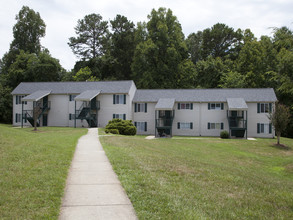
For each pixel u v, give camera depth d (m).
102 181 8.99
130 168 10.87
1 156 11.28
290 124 43.09
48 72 57.16
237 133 36.94
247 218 6.69
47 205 6.51
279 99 45.09
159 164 12.30
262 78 46.28
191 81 54.25
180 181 9.62
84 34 65.69
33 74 55.78
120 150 15.84
